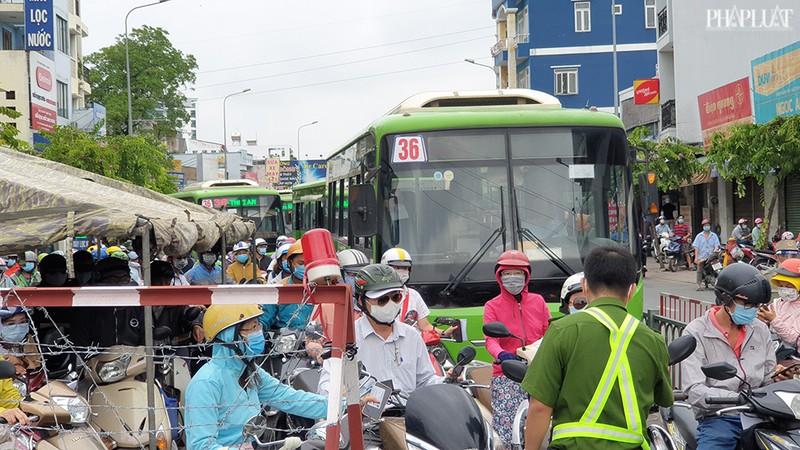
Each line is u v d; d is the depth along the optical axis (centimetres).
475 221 1038
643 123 4091
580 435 409
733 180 3112
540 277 1023
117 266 855
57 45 4356
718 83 3356
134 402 580
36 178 779
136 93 6325
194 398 499
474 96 1209
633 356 412
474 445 472
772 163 2217
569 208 1052
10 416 502
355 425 444
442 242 1032
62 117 4375
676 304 1084
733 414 555
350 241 1291
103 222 623
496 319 710
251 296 427
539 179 1055
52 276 830
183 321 839
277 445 535
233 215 1177
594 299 428
